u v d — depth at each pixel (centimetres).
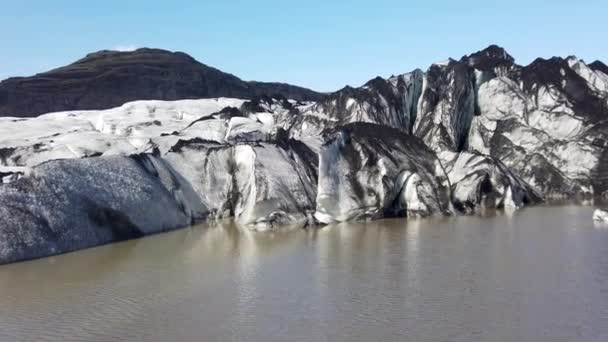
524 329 2477
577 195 6388
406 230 4697
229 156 5600
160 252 3984
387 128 5800
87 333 2527
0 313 2773
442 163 6194
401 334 2455
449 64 7756
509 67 7950
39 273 3444
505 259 3606
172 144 6681
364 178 5297
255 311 2758
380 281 3192
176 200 5141
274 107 9481
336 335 2461
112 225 4409
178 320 2661
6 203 3884
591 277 3164
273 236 4550
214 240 4403
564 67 7481
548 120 7106
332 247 4084
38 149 6119
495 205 5797
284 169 5269
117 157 4900
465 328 2502
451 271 3359
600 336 2386
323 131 6544
